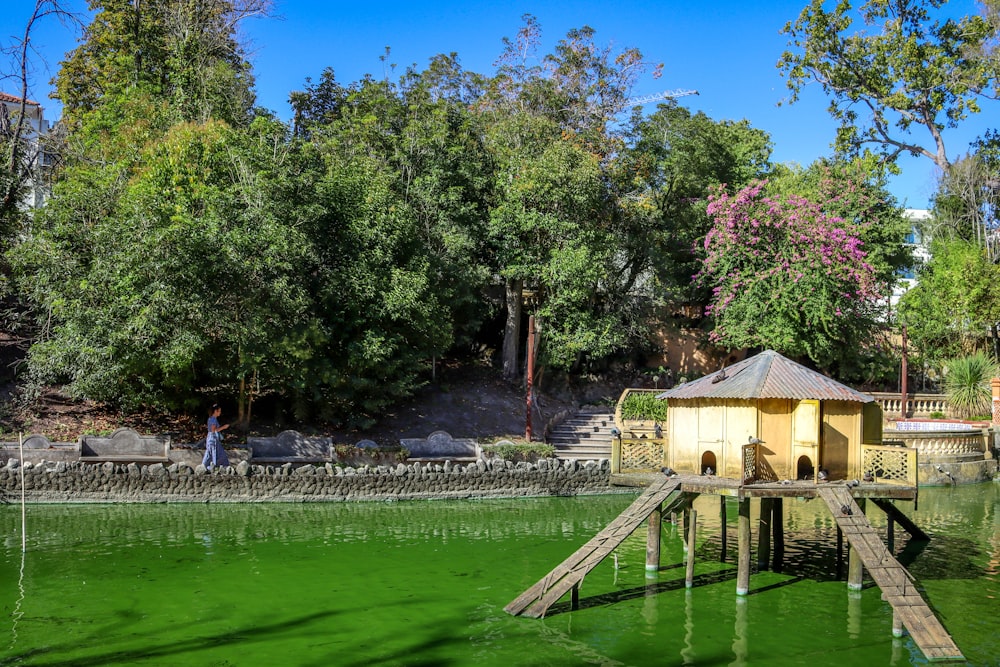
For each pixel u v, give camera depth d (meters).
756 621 14.43
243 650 12.60
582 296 32.91
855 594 16.09
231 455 24.73
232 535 20.16
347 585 16.23
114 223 24.02
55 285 24.41
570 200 33.19
